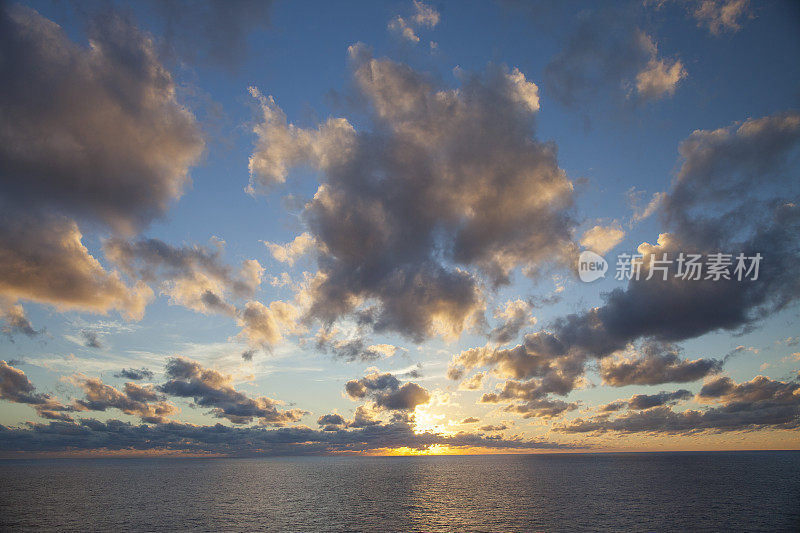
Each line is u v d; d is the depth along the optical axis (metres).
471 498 84.56
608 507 68.75
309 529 56.59
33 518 66.56
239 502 82.75
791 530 50.53
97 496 93.88
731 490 86.06
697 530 51.03
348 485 117.50
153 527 58.69
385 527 57.47
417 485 114.69
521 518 61.38
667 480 111.06
